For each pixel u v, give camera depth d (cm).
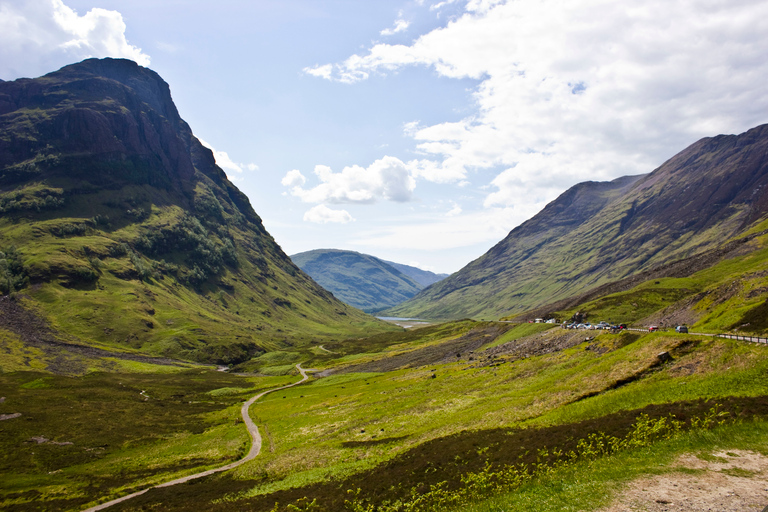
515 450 4300
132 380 16738
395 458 5391
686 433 3388
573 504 2666
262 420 10644
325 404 11094
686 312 11625
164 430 10594
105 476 7419
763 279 9625
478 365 11088
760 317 7131
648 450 3281
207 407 13238
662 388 4634
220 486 6309
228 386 17075
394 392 10331
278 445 8175
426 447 5384
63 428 10044
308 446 7381
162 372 19438
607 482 2867
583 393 5569
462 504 3491
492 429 5344
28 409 11212
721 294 10775
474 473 4056
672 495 2472
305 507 4553
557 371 7550
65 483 7106
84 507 6094
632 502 2489
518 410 5938
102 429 10269
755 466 2644
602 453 3544
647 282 17650
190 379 18075
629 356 6112
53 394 13062
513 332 15362
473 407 7119
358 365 19100
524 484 3381
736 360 4591
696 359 5128
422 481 4356
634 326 13075
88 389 14238
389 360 18650
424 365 15262
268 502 5000
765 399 3475
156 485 6869
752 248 17138
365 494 4478
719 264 17588
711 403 3747
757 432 3053
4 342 18900
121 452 8994
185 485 6656
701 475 2661
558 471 3434
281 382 17512
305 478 5719
